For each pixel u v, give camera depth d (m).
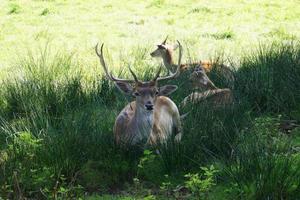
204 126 18.84
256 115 21.94
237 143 18.00
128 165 17.58
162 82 23.73
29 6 46.38
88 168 17.22
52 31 38.50
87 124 18.75
